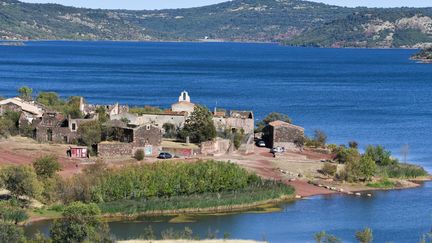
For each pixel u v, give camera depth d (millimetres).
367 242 178000
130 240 174375
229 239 178375
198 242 174000
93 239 163375
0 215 188250
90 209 183500
